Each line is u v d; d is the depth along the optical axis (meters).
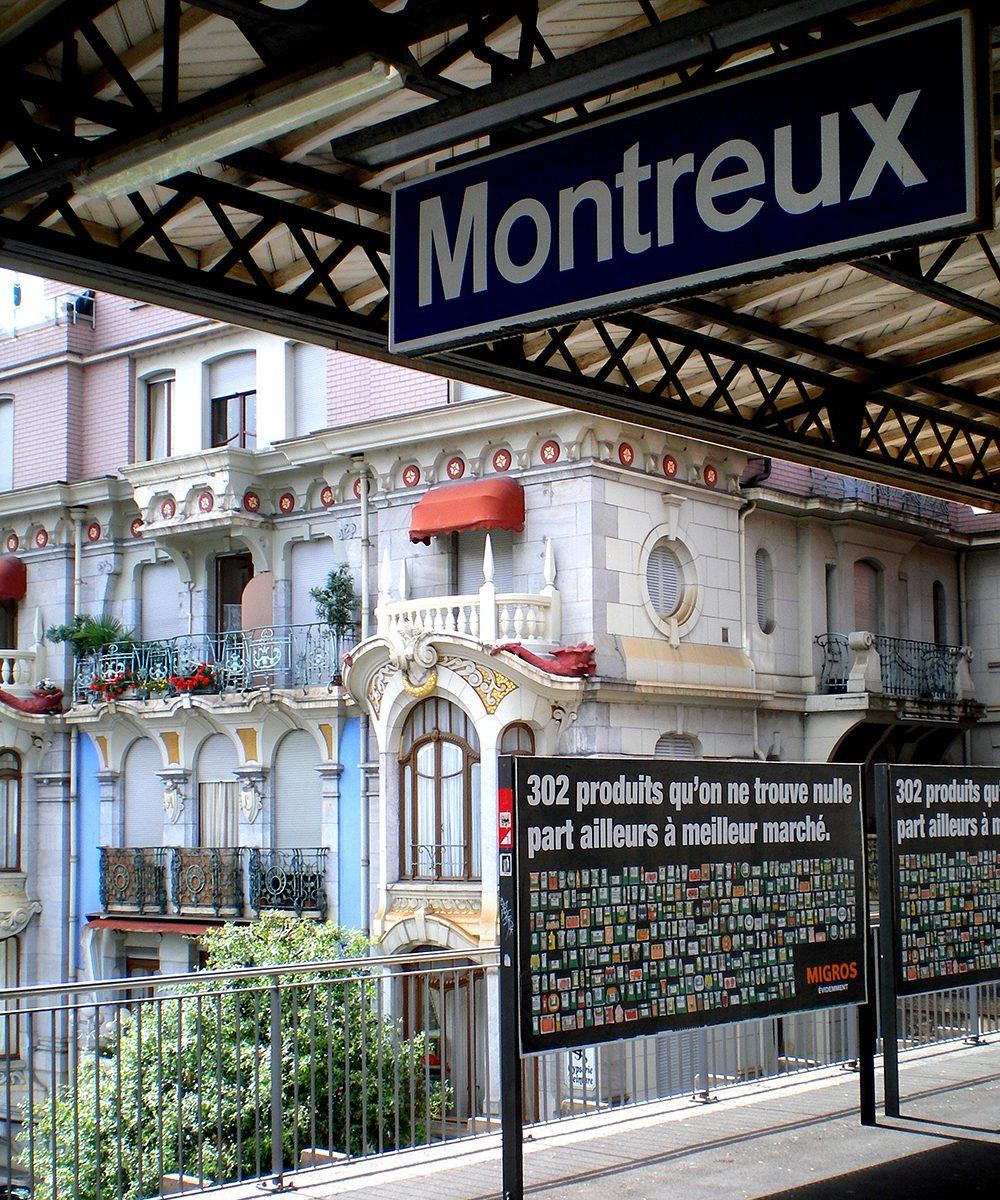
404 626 25.77
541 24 10.01
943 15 6.50
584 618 25.14
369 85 7.63
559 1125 10.39
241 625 30.52
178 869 30.12
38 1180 13.13
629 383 13.45
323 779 28.59
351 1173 9.11
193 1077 13.38
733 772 9.45
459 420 26.53
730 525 28.16
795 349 14.83
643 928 8.78
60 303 33.47
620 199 7.45
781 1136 9.96
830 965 10.02
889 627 31.55
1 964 32.81
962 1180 8.74
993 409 17.11
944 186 6.45
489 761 24.97
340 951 19.77
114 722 31.72
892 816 10.60
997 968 11.33
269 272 13.20
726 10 7.06
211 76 10.22
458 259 7.98
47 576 33.69
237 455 29.58
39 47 8.70
